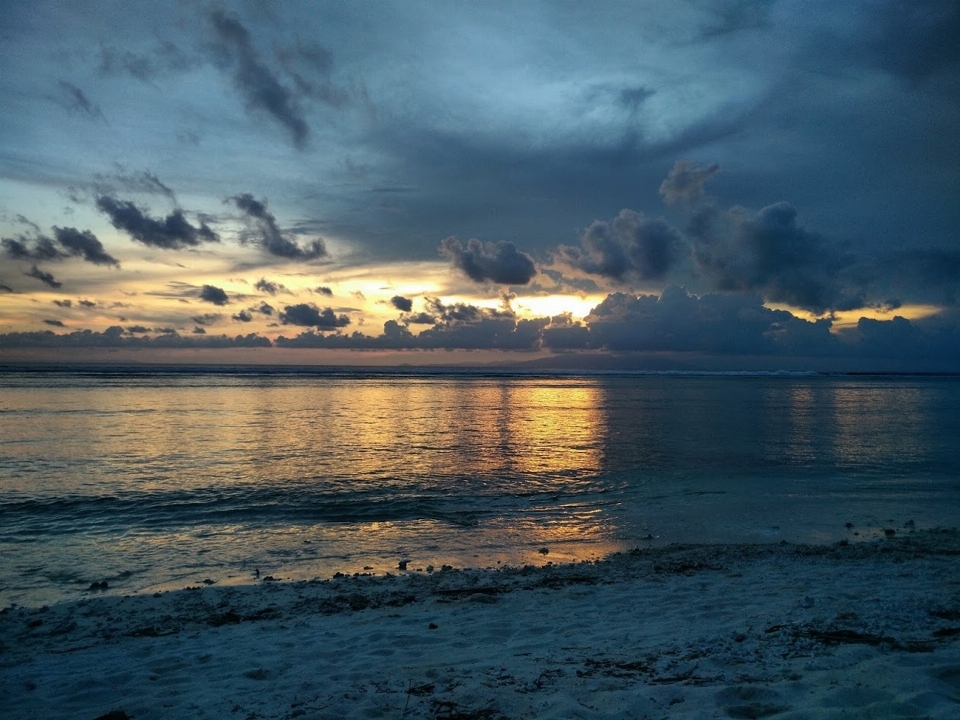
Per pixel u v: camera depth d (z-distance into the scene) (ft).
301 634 26.61
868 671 17.75
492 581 35.42
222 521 52.75
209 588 34.63
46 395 232.73
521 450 100.89
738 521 52.80
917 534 46.70
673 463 86.84
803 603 27.50
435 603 31.27
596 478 74.13
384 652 23.61
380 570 39.22
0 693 20.66
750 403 258.57
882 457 92.84
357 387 373.40
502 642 24.61
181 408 183.93
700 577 35.19
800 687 17.12
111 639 26.81
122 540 46.80
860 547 42.11
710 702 16.55
